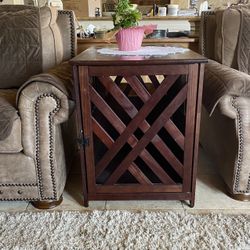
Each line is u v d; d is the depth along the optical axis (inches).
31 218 48.7
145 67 43.6
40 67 62.7
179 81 47.7
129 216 48.8
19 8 66.1
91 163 49.8
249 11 63.4
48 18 64.8
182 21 93.1
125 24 51.2
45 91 44.6
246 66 61.4
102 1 195.0
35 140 47.4
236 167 50.1
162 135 51.4
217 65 57.5
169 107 46.2
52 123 46.9
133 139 48.4
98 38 73.8
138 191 51.7
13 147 47.1
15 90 59.3
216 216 48.3
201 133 73.4
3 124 44.4
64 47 68.2
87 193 51.9
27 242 43.6
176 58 43.9
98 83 49.2
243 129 47.7
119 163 51.4
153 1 208.1
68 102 45.6
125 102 45.9
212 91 47.2
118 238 44.1
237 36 61.7
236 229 45.3
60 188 52.0
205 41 69.9
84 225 46.9
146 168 53.2
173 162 49.9
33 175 49.4
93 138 48.9
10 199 51.4
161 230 45.4
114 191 51.8
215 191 56.3
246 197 52.6
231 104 46.4
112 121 47.3
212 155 63.4
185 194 51.6
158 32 74.2
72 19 69.3
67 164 58.0
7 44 62.2
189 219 47.8
